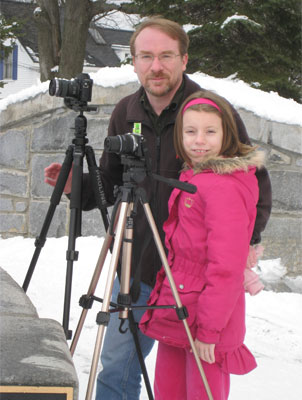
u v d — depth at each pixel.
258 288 2.65
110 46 29.08
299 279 5.88
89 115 6.46
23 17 26.53
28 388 1.59
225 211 2.37
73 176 2.91
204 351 2.38
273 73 12.74
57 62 16.91
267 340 4.68
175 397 2.69
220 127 2.56
